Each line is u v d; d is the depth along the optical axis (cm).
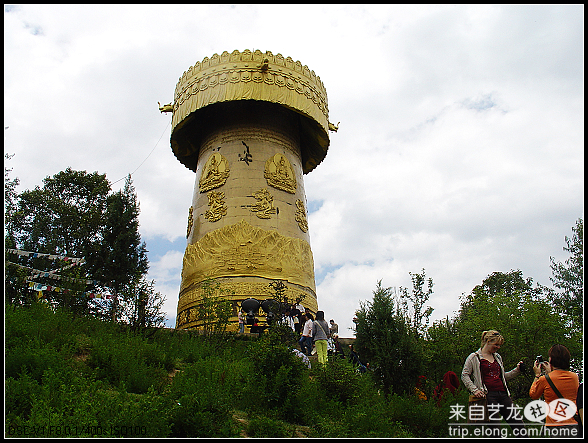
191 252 2884
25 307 1719
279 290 2358
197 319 2625
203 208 2959
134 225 3350
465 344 1853
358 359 1655
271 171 2975
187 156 3491
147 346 1431
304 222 3008
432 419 1162
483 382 991
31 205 3891
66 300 1852
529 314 2008
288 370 1178
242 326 2323
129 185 3484
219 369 1286
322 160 3506
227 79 3006
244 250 2739
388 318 1627
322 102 3228
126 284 2933
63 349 1248
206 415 929
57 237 3547
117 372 1229
